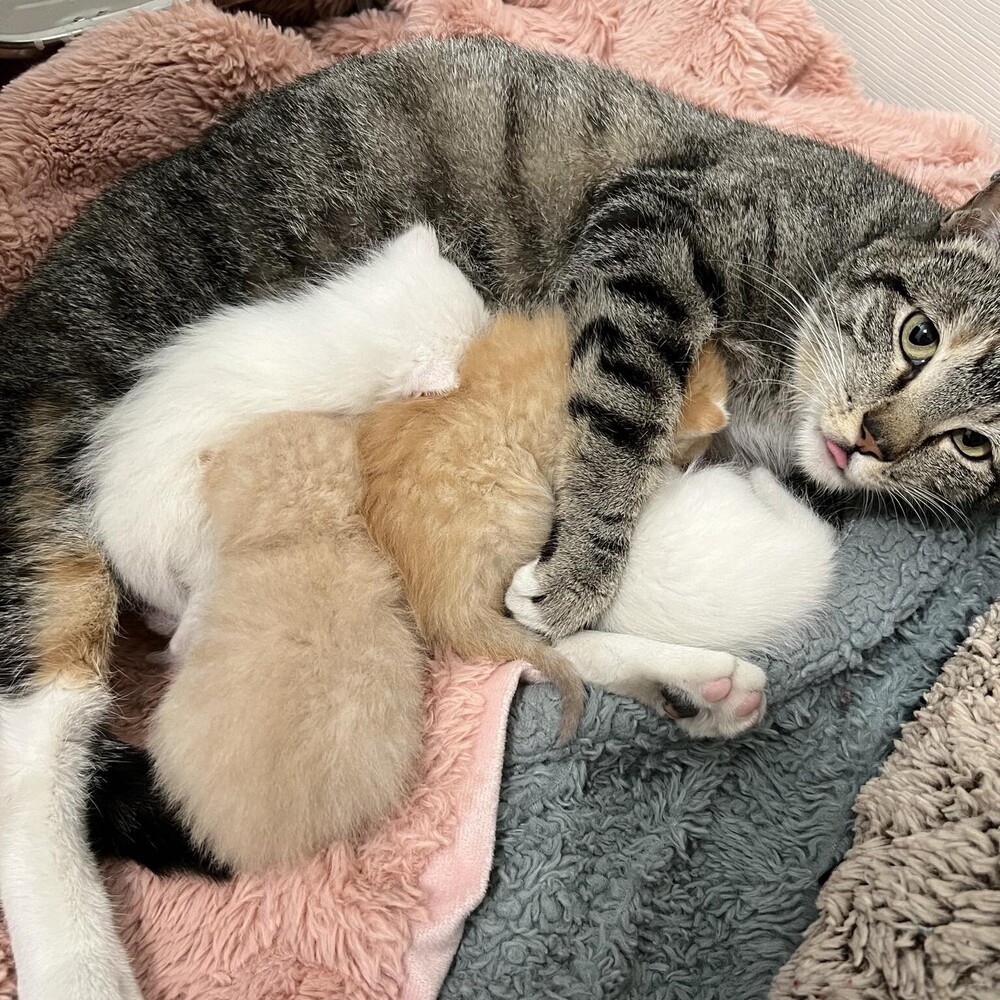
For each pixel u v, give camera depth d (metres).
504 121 1.31
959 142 1.52
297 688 0.90
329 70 1.33
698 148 1.32
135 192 1.20
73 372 1.11
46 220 1.34
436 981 0.90
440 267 1.21
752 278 1.19
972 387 1.06
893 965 0.81
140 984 0.92
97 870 0.96
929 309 1.10
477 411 1.08
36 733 0.98
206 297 1.17
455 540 1.03
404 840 0.93
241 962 0.91
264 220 1.20
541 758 0.98
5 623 1.01
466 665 1.04
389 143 1.27
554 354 1.13
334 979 0.89
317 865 0.92
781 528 1.08
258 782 0.87
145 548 1.06
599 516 1.06
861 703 1.07
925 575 1.11
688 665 0.98
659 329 1.12
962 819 0.88
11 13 1.41
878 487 1.12
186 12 1.38
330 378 1.13
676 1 1.63
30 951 0.89
